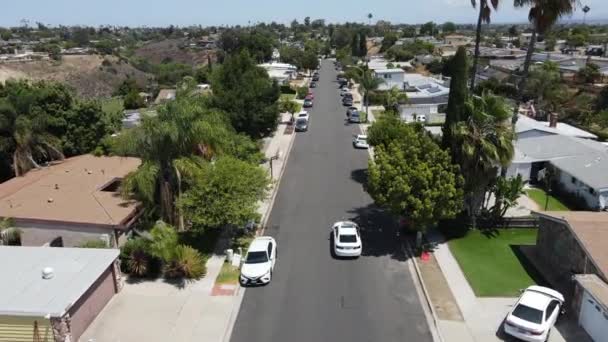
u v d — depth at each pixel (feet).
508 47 568.41
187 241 94.53
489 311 72.74
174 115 90.63
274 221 107.65
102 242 85.20
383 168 89.10
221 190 88.38
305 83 347.15
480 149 93.50
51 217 88.69
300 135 190.80
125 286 80.02
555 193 123.44
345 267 86.99
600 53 435.12
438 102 213.46
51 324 62.28
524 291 72.90
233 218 88.02
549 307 67.26
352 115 212.84
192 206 88.53
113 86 447.42
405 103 209.56
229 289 79.56
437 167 86.63
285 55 427.33
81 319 67.82
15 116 117.19
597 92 253.24
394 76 284.82
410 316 72.23
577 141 140.56
